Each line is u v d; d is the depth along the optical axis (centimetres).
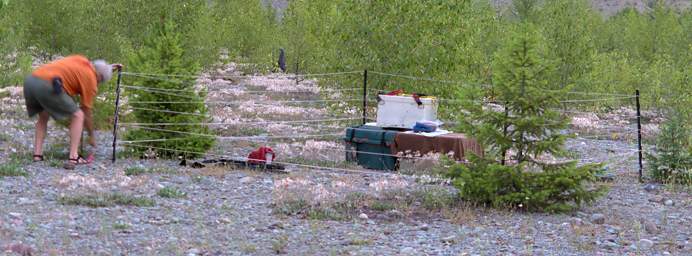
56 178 2683
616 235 2294
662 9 11212
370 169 3516
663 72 7575
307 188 2795
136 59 3738
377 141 3503
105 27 7894
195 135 3525
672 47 9825
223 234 2047
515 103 2645
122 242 1864
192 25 8106
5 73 5691
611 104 7719
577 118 6506
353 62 4834
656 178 3497
